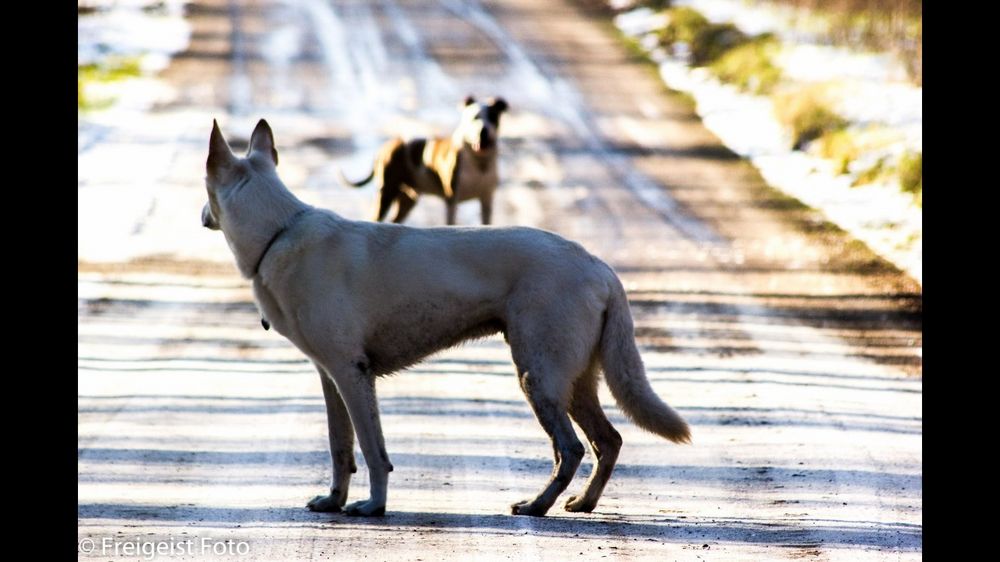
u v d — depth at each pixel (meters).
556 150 50.69
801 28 64.56
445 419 20.19
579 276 14.78
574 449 14.63
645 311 28.89
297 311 14.75
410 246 14.91
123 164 46.34
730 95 58.72
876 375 23.45
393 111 56.56
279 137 51.47
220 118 54.47
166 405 20.75
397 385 22.69
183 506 15.07
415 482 16.52
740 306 29.50
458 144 36.22
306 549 13.21
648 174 46.59
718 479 16.69
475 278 14.84
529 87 62.00
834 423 19.72
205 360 24.36
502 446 18.53
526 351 14.65
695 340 26.23
